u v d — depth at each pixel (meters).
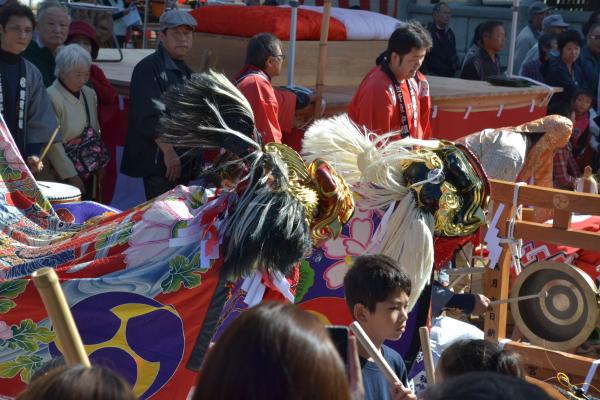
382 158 3.28
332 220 3.00
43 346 2.91
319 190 2.98
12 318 2.91
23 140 4.73
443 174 3.30
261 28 5.84
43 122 4.81
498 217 3.75
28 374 2.92
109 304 2.89
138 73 5.09
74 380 1.24
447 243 3.50
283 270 2.82
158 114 5.01
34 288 2.90
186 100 2.93
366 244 3.31
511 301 3.72
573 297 3.68
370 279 2.51
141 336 2.90
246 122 2.94
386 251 3.27
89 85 5.75
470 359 2.11
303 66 6.12
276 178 2.87
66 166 5.09
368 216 3.32
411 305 3.27
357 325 2.14
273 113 4.79
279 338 1.25
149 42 10.87
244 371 1.23
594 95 8.88
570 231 3.61
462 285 4.82
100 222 3.23
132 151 5.20
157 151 5.13
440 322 4.02
